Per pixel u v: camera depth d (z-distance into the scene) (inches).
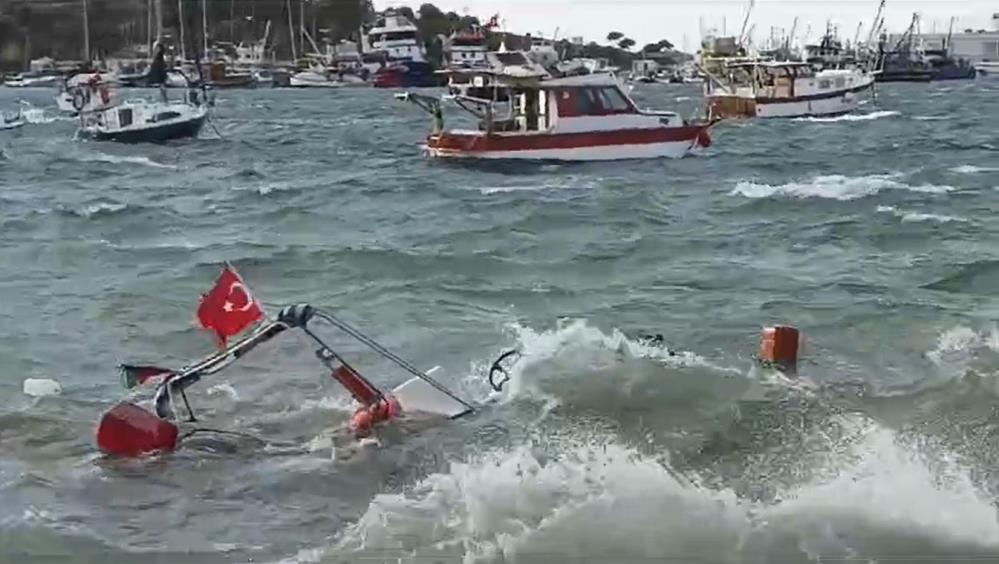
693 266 861.2
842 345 615.8
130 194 1397.6
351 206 1256.2
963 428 464.4
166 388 476.7
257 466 436.5
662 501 389.7
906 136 2171.5
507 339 636.1
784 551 356.8
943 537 364.5
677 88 5482.3
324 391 532.4
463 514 385.4
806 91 2763.3
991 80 5743.1
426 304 733.3
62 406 517.3
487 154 1587.1
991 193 1268.5
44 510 398.3
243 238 1022.4
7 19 6358.3
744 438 454.0
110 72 4852.4
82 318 695.7
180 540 376.2
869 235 987.9
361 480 422.6
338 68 5743.1
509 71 1590.8
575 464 423.8
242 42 6491.1
